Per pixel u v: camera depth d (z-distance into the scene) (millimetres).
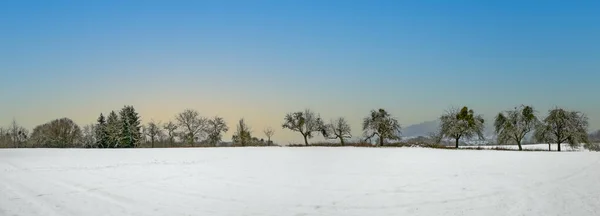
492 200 15883
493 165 28641
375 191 18203
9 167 28719
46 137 97938
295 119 90312
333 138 90062
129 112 100500
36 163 31875
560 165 28281
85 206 15422
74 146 103250
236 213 14258
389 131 82500
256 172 25484
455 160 33406
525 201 15547
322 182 21016
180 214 14141
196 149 56281
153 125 103125
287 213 14234
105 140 98250
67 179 22484
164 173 25125
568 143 68188
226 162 32906
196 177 23172
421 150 51750
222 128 100062
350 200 16281
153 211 14578
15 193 18094
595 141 73562
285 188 19266
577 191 17438
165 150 53094
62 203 15945
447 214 13773
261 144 95312
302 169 27109
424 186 19359
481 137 75312
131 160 35031
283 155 41938
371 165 29516
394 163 31000
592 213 13352
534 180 20875
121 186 20000
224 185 20234
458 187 18969
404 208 14742
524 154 41250
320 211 14477
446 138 75938
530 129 69938
